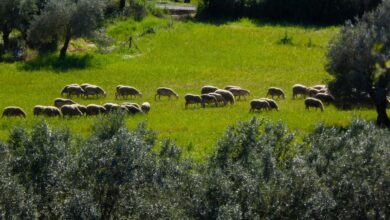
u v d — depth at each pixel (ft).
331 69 397.19
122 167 186.80
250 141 220.23
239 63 618.44
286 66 607.78
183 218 177.99
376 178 201.67
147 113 416.87
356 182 197.36
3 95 482.28
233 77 561.84
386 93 378.53
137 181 189.98
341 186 196.85
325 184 199.62
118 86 482.28
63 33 642.63
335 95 401.90
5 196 175.73
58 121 382.01
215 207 179.22
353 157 205.77
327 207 186.80
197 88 519.60
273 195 186.39
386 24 399.85
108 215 184.34
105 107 411.54
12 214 173.37
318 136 233.35
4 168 187.93
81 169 190.39
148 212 179.42
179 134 351.67
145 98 478.59
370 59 374.63
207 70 587.27
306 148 229.86
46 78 551.59
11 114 402.93
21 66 593.01
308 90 478.18
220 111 424.87
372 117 405.80
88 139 217.77
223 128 369.30
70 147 212.84
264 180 193.98
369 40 380.37
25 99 465.47
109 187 185.37
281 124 231.50
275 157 214.90
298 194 187.62
